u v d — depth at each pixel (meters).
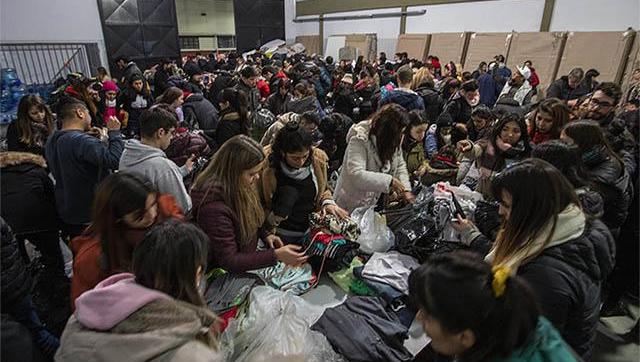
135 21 9.03
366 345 1.22
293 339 1.18
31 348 1.13
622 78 5.61
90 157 1.84
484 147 2.25
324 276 1.67
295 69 5.93
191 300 0.80
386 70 6.49
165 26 9.55
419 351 1.29
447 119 2.90
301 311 1.35
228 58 9.54
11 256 1.28
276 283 1.54
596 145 1.65
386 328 1.29
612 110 2.28
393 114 1.92
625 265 1.91
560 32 6.41
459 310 0.59
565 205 0.94
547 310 0.84
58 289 1.86
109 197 1.01
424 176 2.38
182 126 3.03
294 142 1.57
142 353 0.64
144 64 9.42
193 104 3.49
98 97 4.43
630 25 5.61
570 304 0.86
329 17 12.00
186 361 0.66
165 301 0.71
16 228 1.88
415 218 1.79
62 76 7.35
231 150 1.33
